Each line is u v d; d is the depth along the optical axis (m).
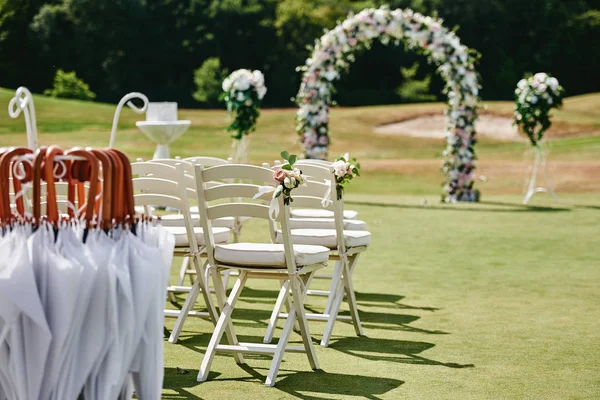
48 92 38.16
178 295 6.02
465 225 10.11
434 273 6.86
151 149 21.55
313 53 13.62
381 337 4.65
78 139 22.61
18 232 2.53
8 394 2.59
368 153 22.91
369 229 9.73
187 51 43.03
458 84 13.09
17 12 39.81
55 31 40.31
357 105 42.81
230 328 3.95
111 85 42.25
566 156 20.86
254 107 12.35
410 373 3.86
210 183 5.75
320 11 43.94
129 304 2.51
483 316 5.21
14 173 2.67
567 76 42.53
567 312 5.32
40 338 2.43
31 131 4.32
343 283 4.63
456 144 13.16
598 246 8.36
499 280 6.53
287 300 5.31
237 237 5.98
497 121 26.88
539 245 8.45
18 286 2.39
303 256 3.84
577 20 42.19
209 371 3.90
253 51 44.25
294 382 3.71
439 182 17.64
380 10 13.37
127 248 2.58
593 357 4.16
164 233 2.72
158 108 10.48
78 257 2.49
